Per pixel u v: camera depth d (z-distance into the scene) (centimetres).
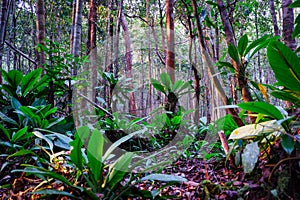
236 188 150
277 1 624
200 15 279
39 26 382
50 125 239
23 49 964
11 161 198
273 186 133
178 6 516
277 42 125
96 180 141
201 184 160
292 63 129
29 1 825
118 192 140
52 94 307
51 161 178
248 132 151
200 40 212
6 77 276
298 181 126
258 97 191
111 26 705
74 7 641
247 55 206
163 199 144
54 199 142
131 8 845
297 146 128
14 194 154
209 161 237
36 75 279
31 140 223
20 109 226
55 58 337
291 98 148
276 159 147
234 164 190
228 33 210
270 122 149
